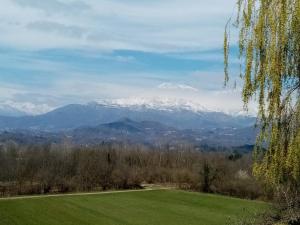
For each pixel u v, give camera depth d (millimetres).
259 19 15586
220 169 109875
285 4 15195
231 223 23875
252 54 15680
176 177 124750
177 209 86625
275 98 15367
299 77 15391
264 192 19094
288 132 15617
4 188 109188
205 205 90000
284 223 17438
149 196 104625
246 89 15719
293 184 16312
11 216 77688
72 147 137750
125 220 75875
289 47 15297
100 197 103000
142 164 136875
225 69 16375
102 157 132500
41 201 95125
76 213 81875
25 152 126375
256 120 15898
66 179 118250
